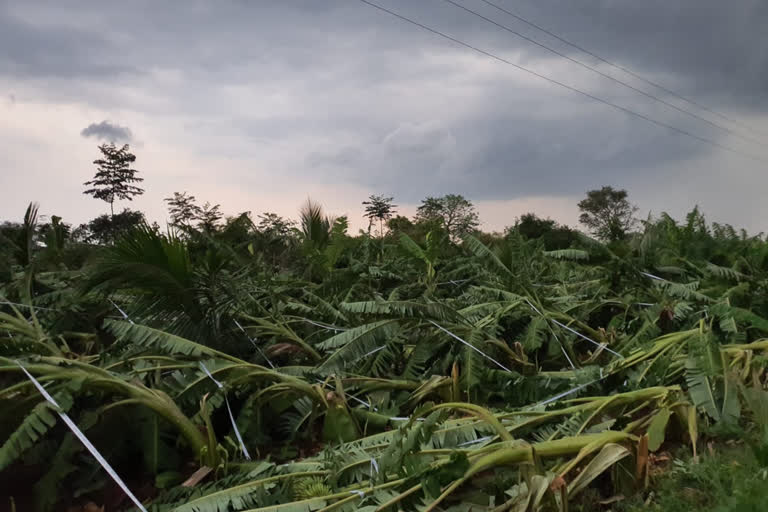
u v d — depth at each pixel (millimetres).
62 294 7477
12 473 4609
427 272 10797
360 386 5957
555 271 11969
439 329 6703
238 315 6883
